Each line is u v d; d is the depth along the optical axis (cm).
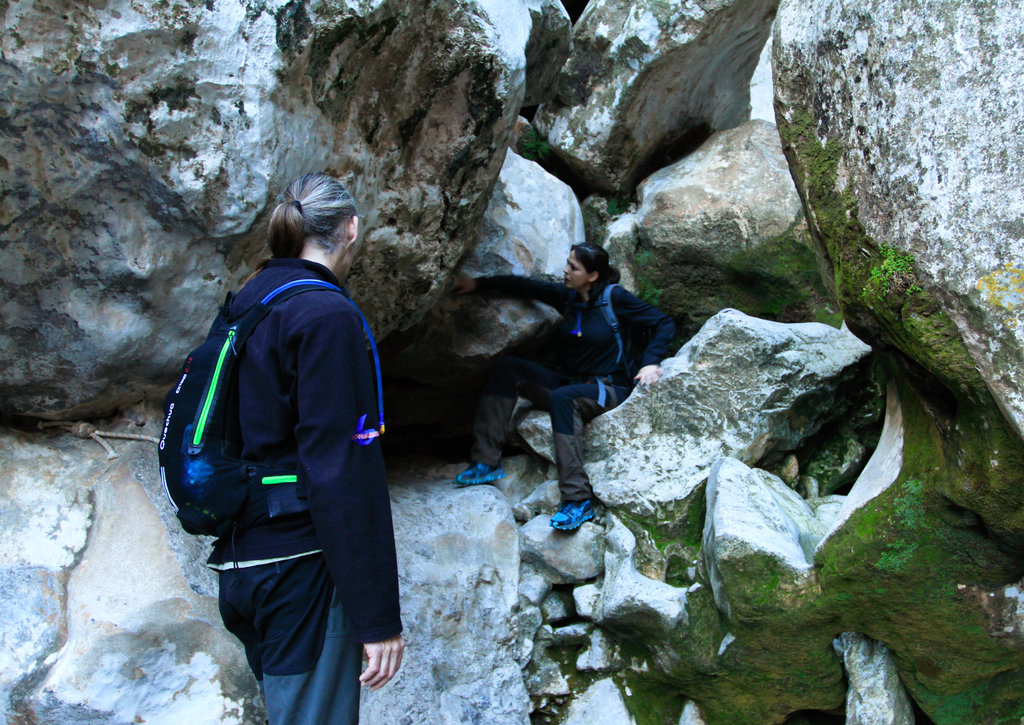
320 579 166
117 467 254
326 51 221
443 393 369
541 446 335
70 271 221
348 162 245
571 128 420
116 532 244
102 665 222
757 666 263
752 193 375
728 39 409
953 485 201
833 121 212
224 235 221
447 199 282
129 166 206
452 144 270
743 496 265
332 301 166
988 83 169
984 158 171
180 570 242
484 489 328
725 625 267
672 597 273
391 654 162
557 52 364
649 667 289
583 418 325
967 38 171
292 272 175
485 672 286
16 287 221
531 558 314
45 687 217
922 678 245
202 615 238
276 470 165
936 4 175
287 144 219
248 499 164
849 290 209
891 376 250
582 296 346
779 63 230
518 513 329
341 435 158
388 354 329
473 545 308
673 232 383
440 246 290
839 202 212
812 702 267
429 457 364
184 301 232
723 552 248
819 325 334
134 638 228
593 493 316
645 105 411
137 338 235
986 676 238
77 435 261
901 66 184
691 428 311
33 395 248
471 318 343
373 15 225
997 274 169
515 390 333
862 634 253
